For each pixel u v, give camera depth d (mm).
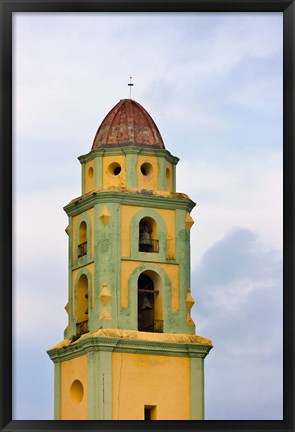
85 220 117562
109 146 117688
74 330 117125
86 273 116938
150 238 117000
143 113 119000
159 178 117625
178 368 115188
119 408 113625
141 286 117188
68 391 116000
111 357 114000
